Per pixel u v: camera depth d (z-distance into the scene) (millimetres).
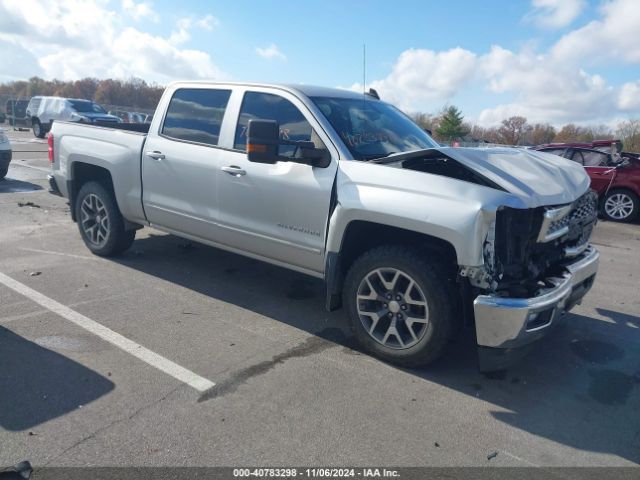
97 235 6066
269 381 3568
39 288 5047
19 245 6469
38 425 2961
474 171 3514
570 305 4070
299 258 4312
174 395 3334
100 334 4145
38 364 3627
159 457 2748
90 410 3129
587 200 4215
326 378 3646
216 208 4777
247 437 2947
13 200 9281
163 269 5801
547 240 3574
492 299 3312
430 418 3240
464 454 2908
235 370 3693
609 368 4035
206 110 4957
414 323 3736
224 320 4559
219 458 2762
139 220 5574
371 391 3510
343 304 4066
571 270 3816
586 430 3207
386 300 3803
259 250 4590
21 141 21594
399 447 2936
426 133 5184
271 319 4637
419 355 3693
